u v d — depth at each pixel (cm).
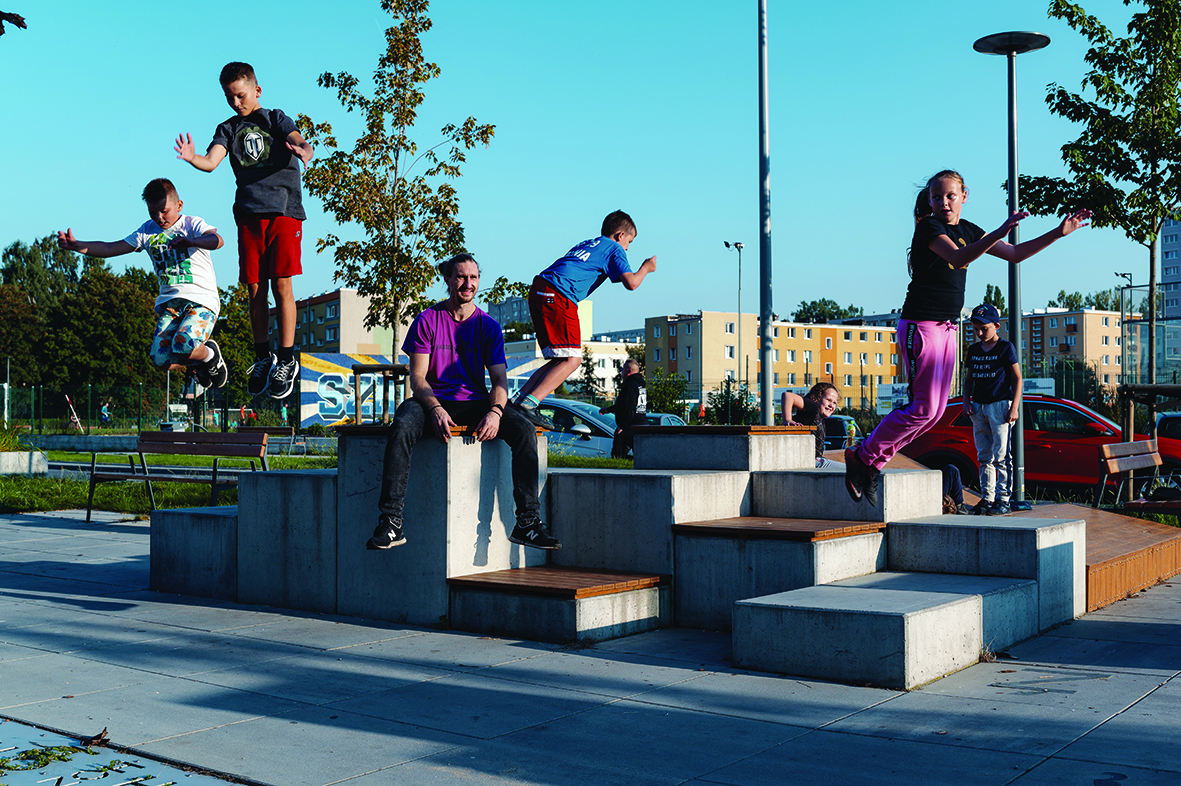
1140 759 326
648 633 552
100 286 6388
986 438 873
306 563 630
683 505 581
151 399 3756
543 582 539
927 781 307
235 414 3950
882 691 419
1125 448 972
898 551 588
